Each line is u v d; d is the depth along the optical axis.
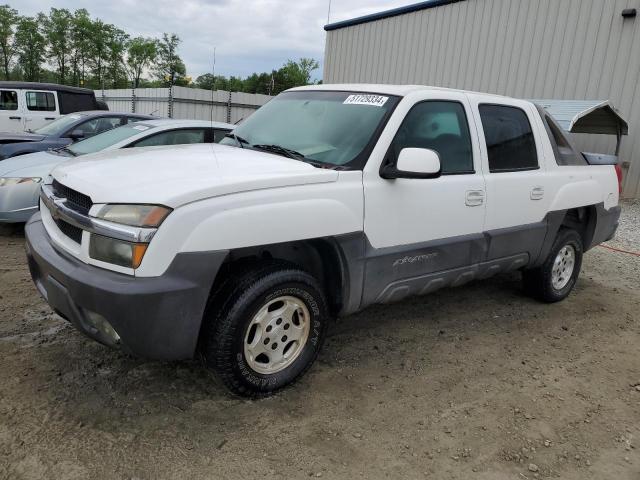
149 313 2.55
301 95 4.23
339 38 17.58
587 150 11.73
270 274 2.94
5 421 2.75
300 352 3.23
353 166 3.30
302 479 2.51
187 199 2.63
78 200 2.92
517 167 4.39
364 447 2.78
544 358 4.00
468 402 3.30
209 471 2.51
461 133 3.96
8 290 4.51
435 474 2.63
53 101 13.37
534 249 4.63
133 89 21.16
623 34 10.84
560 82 11.91
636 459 2.88
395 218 3.45
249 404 3.06
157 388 3.15
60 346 3.57
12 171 6.14
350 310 3.42
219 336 2.83
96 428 2.75
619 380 3.75
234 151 3.63
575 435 3.05
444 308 4.88
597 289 5.85
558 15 11.80
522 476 2.68
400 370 3.63
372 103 3.66
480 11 13.28
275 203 2.89
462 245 3.91
